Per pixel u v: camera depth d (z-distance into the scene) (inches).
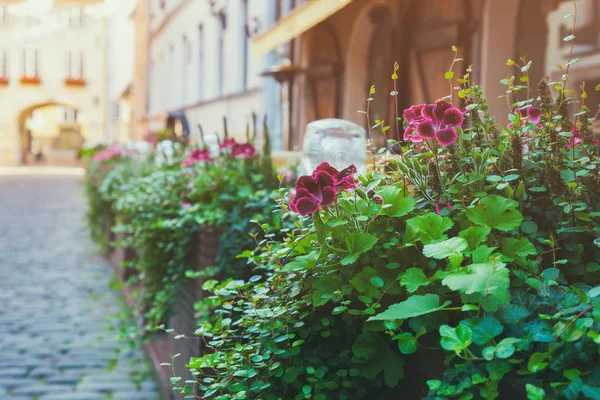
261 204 151.3
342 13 390.3
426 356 68.4
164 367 171.6
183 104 882.8
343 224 77.4
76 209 694.5
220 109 684.1
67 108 1966.0
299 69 423.8
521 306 64.2
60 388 173.9
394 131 321.7
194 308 150.0
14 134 1686.8
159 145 350.0
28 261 369.7
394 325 66.0
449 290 69.1
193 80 820.6
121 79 1567.4
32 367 189.6
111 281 292.8
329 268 79.4
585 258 78.0
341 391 77.5
